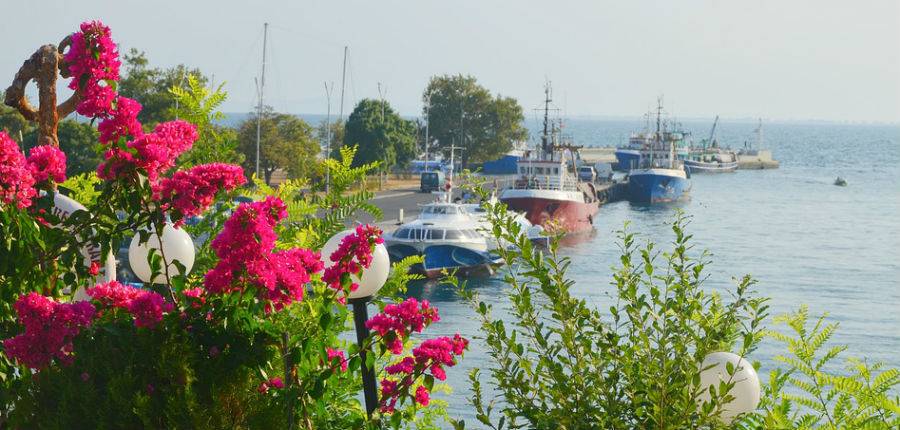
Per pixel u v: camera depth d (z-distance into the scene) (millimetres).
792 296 68062
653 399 6988
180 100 9797
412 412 8609
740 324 8289
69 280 7496
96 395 6738
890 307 64312
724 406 7289
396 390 7836
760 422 7875
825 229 111875
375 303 9078
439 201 79562
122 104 7258
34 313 6902
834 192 169875
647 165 171375
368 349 7684
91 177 9812
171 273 8281
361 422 7926
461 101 175125
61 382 6918
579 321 7820
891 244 98812
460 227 72812
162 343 6855
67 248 7605
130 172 7258
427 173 124688
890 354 50375
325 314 7363
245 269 6914
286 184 10328
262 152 111000
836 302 66062
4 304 7410
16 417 6934
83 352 6977
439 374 7789
